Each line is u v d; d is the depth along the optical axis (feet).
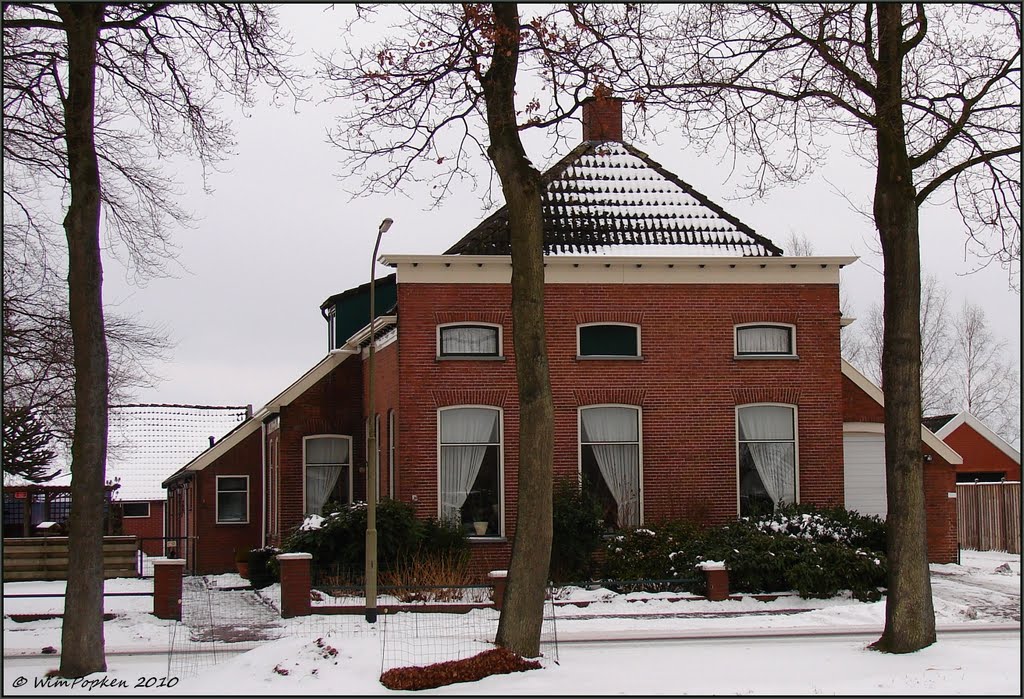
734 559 76.13
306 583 70.95
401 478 85.92
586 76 51.52
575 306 88.58
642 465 87.92
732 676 42.91
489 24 47.55
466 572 81.82
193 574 113.29
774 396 89.71
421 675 40.88
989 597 76.13
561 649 52.16
